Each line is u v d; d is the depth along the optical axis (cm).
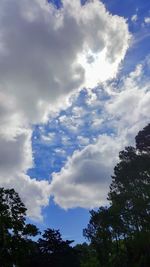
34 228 5541
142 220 5953
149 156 6181
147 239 5644
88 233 7075
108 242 6912
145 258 5222
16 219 5541
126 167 6197
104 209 6662
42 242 5769
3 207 5453
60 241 5819
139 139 6344
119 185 6316
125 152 6425
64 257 5681
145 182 6156
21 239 5472
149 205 5847
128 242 5941
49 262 5578
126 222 6212
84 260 8106
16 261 5406
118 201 6103
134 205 5903
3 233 5334
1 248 5319
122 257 5912
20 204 5625
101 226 6706
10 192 5609
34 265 5531
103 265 6831
